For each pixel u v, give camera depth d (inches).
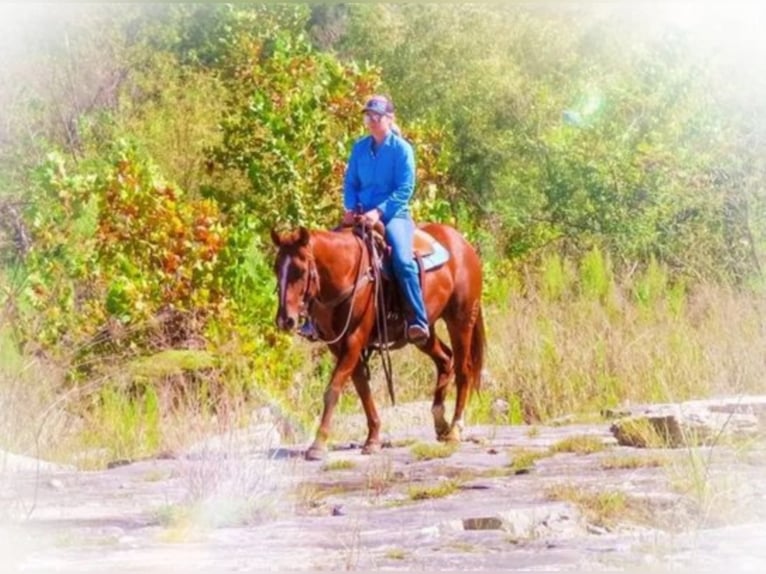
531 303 784.9
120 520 394.9
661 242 968.3
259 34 967.6
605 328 711.7
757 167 975.6
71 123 1176.2
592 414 619.5
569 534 358.6
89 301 716.7
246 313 708.7
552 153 1032.2
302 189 828.6
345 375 511.5
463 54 1194.0
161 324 724.7
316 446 502.9
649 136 1018.1
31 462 504.7
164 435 578.6
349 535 358.3
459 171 1113.4
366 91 861.2
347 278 509.7
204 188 863.1
